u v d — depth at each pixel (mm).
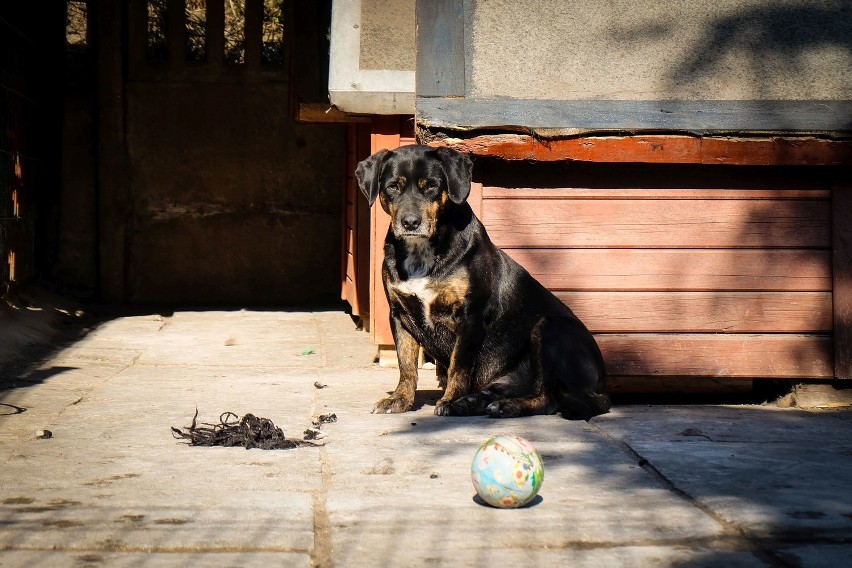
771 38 5781
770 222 5734
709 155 5523
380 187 5258
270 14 12039
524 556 2863
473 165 5480
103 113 11305
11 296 9133
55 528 3102
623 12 5781
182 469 3887
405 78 6559
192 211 11578
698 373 5734
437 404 5215
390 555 2865
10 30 9359
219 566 2762
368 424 4867
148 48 11531
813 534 3064
